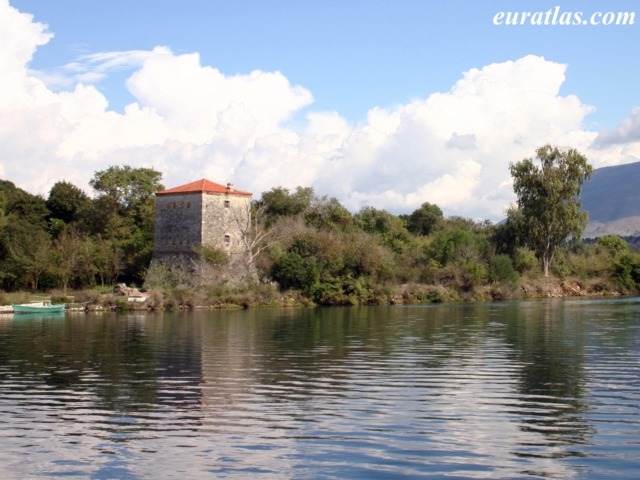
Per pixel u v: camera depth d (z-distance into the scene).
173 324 58.03
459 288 102.69
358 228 124.06
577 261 124.44
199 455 18.55
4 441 19.92
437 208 160.38
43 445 19.53
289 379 29.36
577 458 18.09
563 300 99.44
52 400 25.28
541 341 43.25
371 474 17.08
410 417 22.34
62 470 17.52
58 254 93.44
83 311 75.69
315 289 90.25
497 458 18.14
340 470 17.36
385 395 25.83
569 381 28.47
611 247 145.75
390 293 94.31
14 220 108.31
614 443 19.33
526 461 17.89
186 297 80.75
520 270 113.88
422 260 110.00
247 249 94.75
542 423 21.48
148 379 29.56
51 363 34.53
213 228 92.31
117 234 111.56
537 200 117.50
